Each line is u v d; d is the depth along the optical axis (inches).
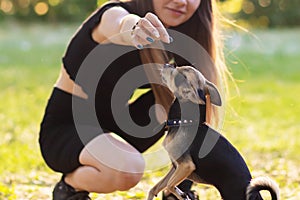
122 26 165.9
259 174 271.4
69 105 191.3
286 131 394.0
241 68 634.2
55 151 185.9
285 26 1024.9
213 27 192.1
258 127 403.9
